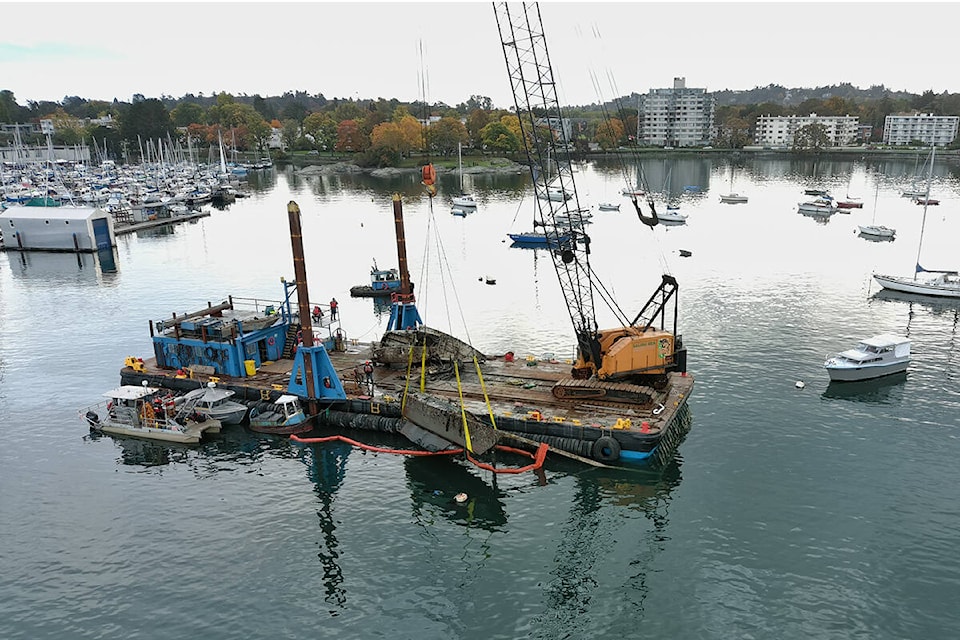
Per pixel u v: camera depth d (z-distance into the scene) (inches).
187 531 1715.1
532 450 2094.0
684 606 1428.4
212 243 6097.4
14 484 1951.3
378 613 1427.2
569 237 2797.7
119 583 1518.2
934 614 1381.6
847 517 1718.8
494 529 1727.4
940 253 5137.8
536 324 3449.8
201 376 2539.4
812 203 7460.6
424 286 4333.2
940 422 2246.6
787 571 1523.1
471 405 2213.3
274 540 1679.4
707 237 6048.2
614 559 1590.8
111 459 2103.8
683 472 1962.4
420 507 1831.9
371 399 2289.6
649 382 2297.0
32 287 4490.7
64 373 2886.3
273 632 1374.3
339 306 3927.2
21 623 1396.4
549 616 1412.4
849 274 4458.7
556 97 2343.8
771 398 2459.4
